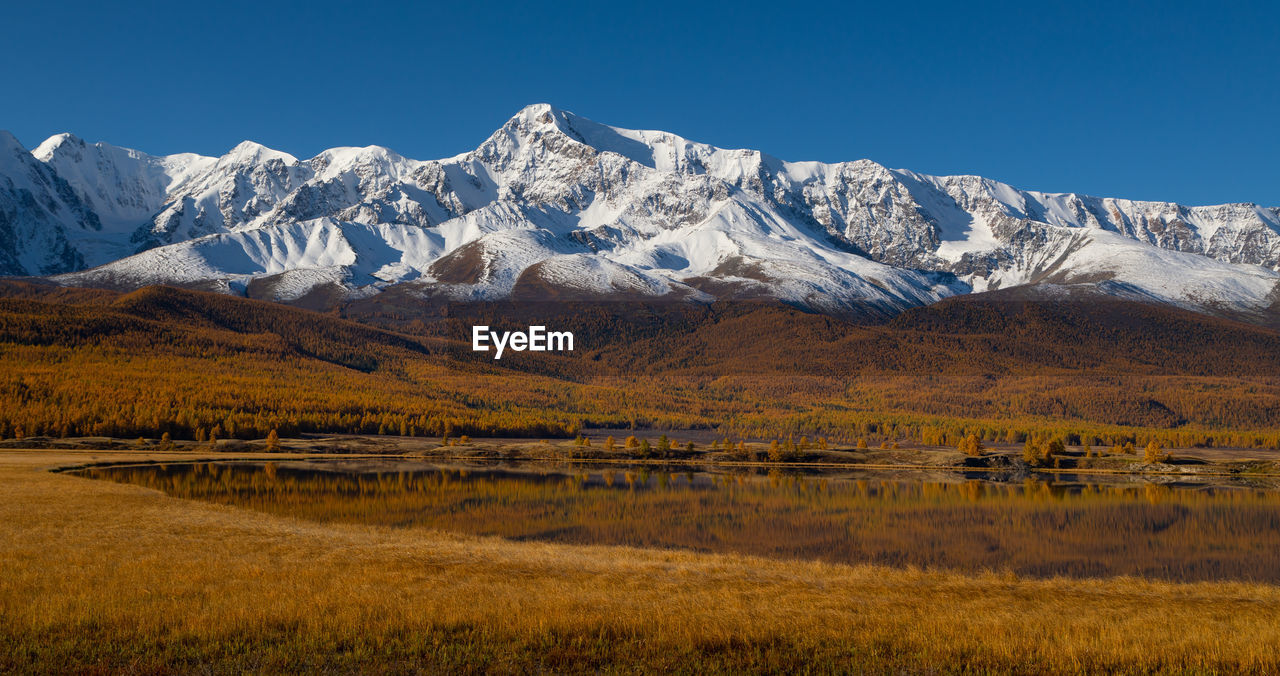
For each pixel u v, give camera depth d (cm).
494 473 15712
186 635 2559
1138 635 2942
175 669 2292
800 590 3794
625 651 2589
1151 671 2598
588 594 3428
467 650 2516
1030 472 19150
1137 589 4281
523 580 3781
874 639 2800
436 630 2705
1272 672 2569
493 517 9044
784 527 8894
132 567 3772
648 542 7656
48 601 2933
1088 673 2556
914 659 2608
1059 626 3077
